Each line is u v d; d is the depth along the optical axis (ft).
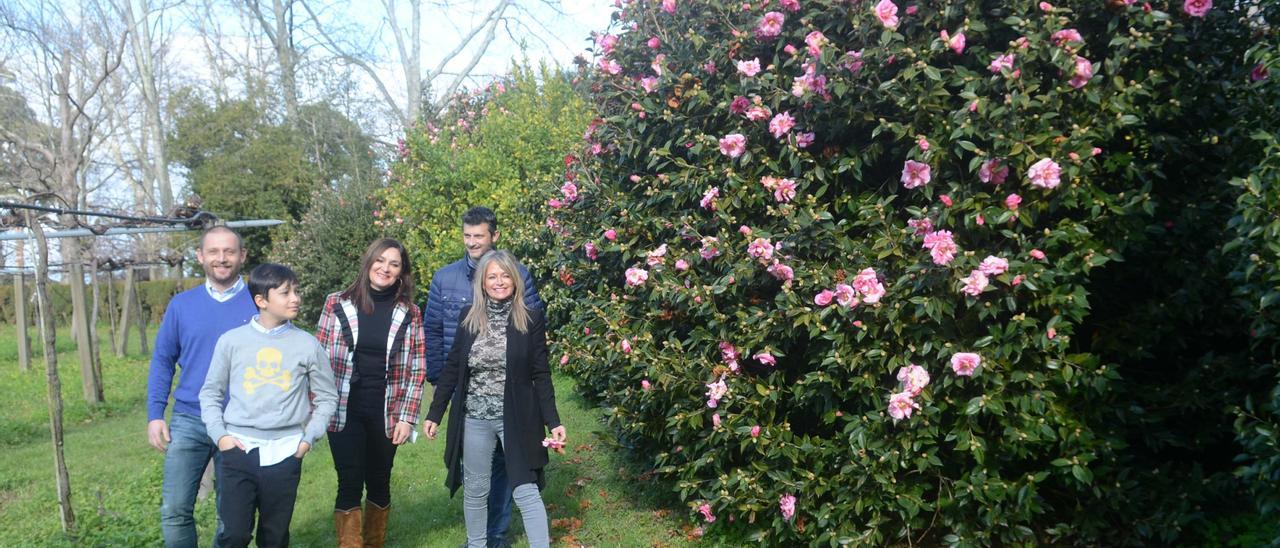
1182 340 13.17
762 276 13.02
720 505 13.93
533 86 49.70
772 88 12.92
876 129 11.51
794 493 13.02
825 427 14.02
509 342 13.19
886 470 12.05
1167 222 12.73
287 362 11.99
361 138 73.67
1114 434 11.91
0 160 55.72
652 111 14.44
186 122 75.00
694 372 13.96
